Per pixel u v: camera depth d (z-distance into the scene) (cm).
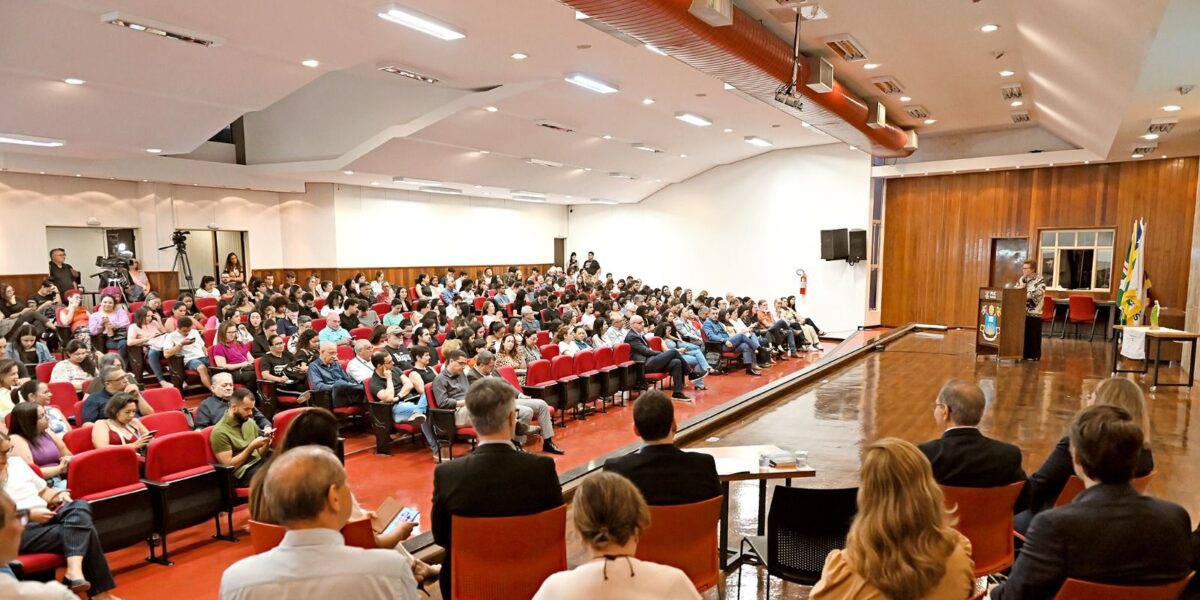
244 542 444
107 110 900
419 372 704
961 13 689
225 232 1505
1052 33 647
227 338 769
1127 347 1056
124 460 392
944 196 1543
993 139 1445
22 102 836
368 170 1294
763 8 691
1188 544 175
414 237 1733
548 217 2103
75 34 679
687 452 268
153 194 1355
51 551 338
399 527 290
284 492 157
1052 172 1413
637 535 160
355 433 712
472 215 1877
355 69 1037
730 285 1767
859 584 157
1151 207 1315
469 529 243
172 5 625
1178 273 1292
